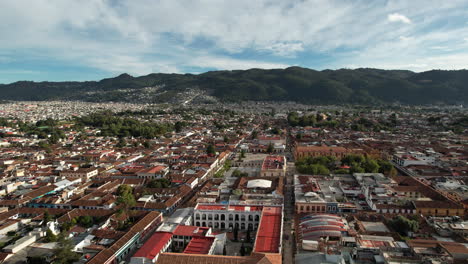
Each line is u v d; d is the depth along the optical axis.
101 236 151.50
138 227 157.38
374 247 123.44
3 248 142.62
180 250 141.62
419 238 138.75
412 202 175.75
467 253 109.50
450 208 167.25
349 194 198.12
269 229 141.75
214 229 170.00
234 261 113.56
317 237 137.75
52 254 140.50
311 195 185.25
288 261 131.12
